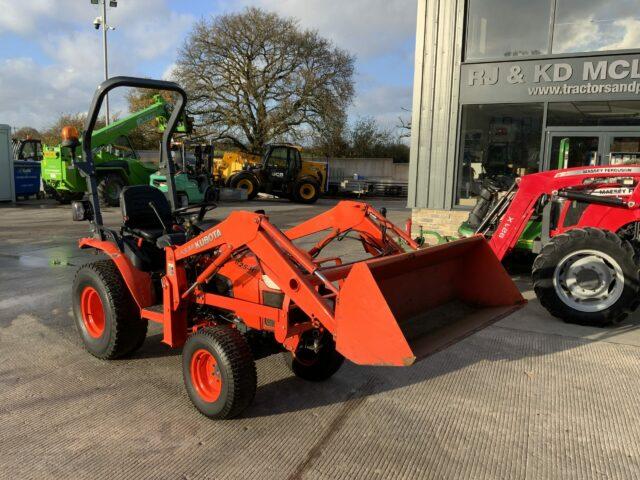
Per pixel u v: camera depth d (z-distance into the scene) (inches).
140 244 170.2
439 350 119.4
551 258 208.7
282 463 113.8
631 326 207.6
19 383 152.6
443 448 120.2
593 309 203.8
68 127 168.2
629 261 197.0
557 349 182.1
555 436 125.6
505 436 125.5
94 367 164.7
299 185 845.2
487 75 348.2
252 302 139.0
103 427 128.4
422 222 373.1
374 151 1455.5
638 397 145.6
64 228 459.5
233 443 121.8
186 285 148.6
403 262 127.7
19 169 742.5
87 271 169.0
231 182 831.7
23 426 128.3
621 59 315.6
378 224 172.4
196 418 133.6
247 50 1106.7
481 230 259.3
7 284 263.7
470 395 147.1
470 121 359.9
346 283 113.8
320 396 146.8
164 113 642.8
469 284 158.6
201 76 1099.9
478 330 134.6
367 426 130.0
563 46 332.2
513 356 175.9
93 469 110.8
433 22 357.4
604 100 323.0
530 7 336.5
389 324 107.7
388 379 158.1
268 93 1125.1
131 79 166.9
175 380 156.1
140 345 173.0
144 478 108.0
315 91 1114.7
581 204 242.7
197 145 702.5
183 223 190.1
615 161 325.4
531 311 228.2
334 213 178.1
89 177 175.8
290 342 135.1
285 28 1101.7
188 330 153.6
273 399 144.9
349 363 170.4
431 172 367.9
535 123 343.6
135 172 663.8
